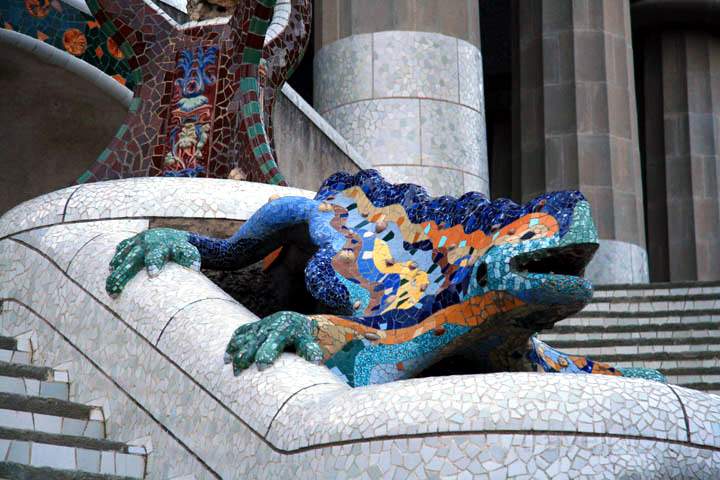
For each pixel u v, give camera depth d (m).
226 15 24.86
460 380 12.82
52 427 16.67
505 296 14.92
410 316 16.19
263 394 14.50
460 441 12.30
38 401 16.84
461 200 16.84
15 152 33.62
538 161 55.53
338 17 47.53
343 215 18.70
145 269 18.05
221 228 20.86
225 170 23.45
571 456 12.12
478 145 46.47
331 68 47.06
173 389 16.12
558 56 56.22
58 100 33.16
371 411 12.84
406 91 45.56
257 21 23.45
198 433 15.38
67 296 19.09
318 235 18.28
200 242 19.47
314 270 17.34
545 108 55.66
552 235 14.62
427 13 46.66
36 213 21.08
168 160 23.66
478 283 15.27
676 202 66.25
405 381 13.19
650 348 30.75
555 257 14.82
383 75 45.81
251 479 14.02
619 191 54.16
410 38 46.16
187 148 23.58
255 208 21.14
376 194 18.58
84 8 32.38
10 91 32.84
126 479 14.97
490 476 12.11
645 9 67.50
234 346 15.33
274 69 25.20
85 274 18.88
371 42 46.31
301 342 15.30
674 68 68.19
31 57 31.38
